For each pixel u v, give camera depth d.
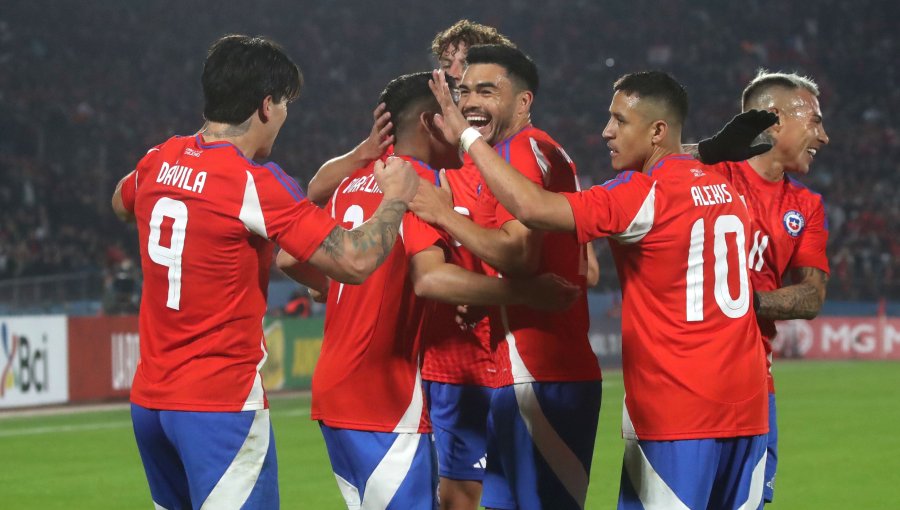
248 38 15.02
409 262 15.52
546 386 16.56
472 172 17.31
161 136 105.75
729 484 15.13
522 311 16.61
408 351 15.73
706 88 125.19
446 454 19.70
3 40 109.31
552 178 16.55
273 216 14.08
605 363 82.38
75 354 55.31
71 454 38.50
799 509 28.19
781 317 18.22
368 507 15.72
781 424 45.72
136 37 120.06
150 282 14.62
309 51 126.56
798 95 18.75
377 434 15.57
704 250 14.62
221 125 14.71
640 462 14.87
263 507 14.56
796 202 18.98
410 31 132.75
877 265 94.38
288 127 113.12
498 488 17.80
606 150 115.19
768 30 132.88
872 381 66.88
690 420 14.51
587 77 127.12
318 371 16.11
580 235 14.26
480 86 16.72
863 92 125.56
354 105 120.12
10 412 51.38
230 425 14.33
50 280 66.19
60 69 109.44
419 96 16.61
